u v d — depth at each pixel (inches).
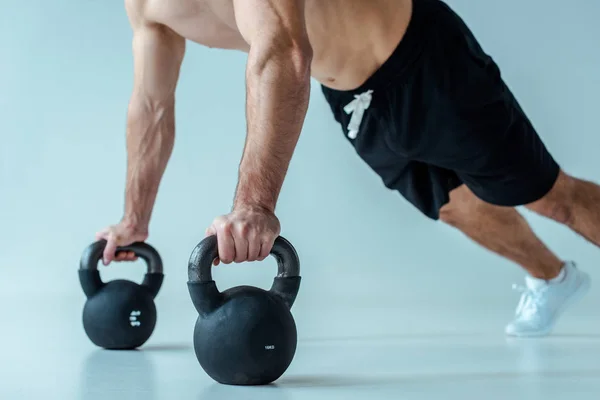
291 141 57.4
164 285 179.6
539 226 173.0
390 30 82.4
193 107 179.6
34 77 180.4
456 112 85.9
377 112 87.4
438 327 108.3
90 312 79.0
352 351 80.3
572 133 170.9
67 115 181.0
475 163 89.4
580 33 169.8
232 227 54.1
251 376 55.6
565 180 92.6
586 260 172.2
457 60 84.5
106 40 181.5
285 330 55.6
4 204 180.4
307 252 178.2
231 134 180.1
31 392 54.9
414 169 98.1
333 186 177.5
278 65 56.7
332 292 178.1
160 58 83.0
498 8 171.5
